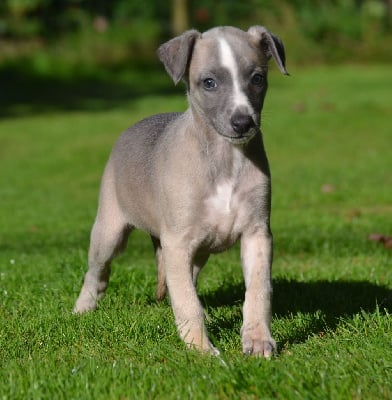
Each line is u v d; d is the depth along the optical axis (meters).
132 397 5.17
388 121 22.25
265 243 6.18
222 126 5.90
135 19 36.12
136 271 8.68
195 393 5.13
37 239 11.60
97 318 6.91
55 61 32.00
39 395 5.24
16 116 24.84
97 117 24.09
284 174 16.41
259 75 6.16
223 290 8.12
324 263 9.34
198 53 6.21
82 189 16.19
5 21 33.41
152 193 6.57
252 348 5.83
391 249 9.88
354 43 36.44
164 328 6.66
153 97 27.62
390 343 5.98
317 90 27.72
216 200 6.07
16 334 6.73
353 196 14.02
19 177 17.47
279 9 36.34
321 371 5.34
